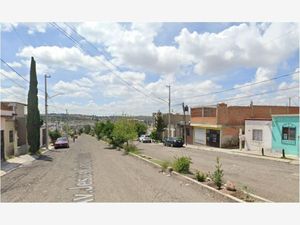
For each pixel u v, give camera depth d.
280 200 10.57
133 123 37.16
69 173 17.11
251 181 14.28
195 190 12.07
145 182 13.89
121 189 12.30
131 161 23.45
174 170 16.77
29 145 30.67
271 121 29.44
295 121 26.38
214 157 26.28
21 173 17.41
